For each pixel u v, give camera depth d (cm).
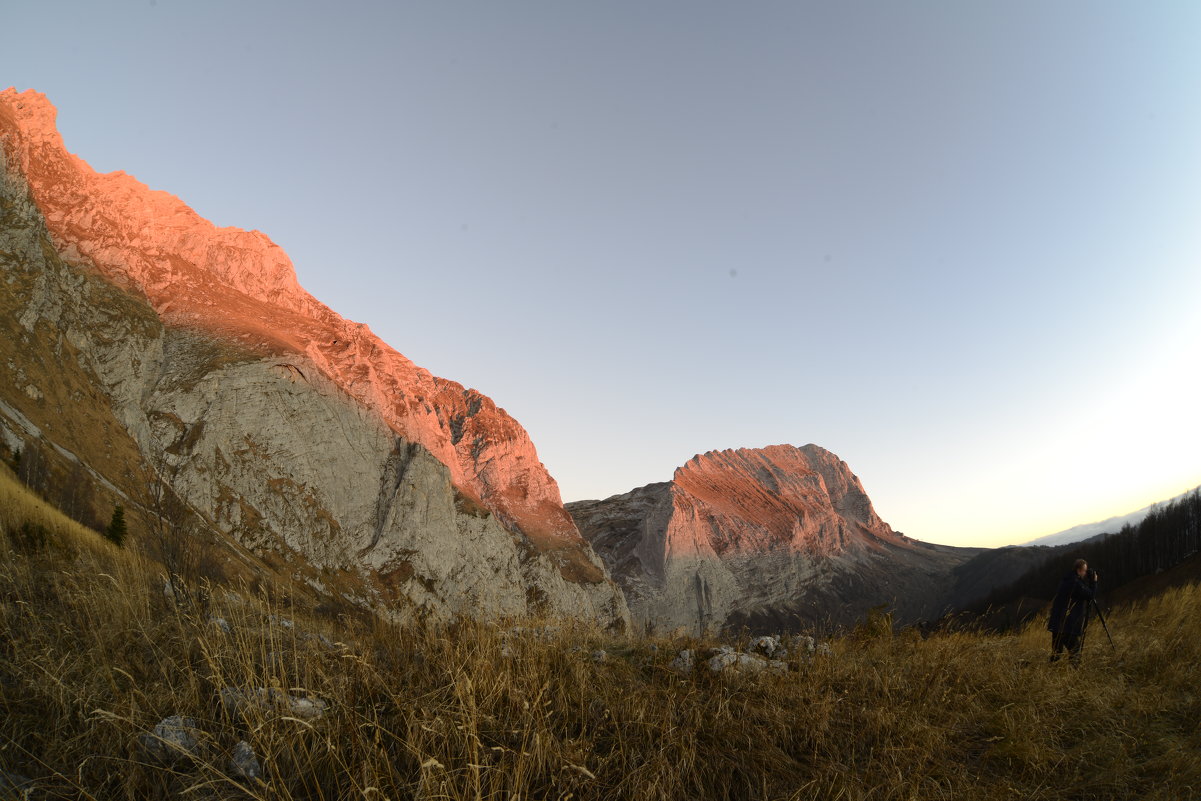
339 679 489
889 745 552
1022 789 515
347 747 418
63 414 5959
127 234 10350
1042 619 1185
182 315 9481
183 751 364
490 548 10588
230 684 477
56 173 9806
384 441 10031
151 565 665
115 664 471
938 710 669
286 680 470
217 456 7800
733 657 756
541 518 15088
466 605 719
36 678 436
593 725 526
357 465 9350
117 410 7156
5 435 3712
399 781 386
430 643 597
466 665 530
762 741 535
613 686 615
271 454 8412
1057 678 807
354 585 7919
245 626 543
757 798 453
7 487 900
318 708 458
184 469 7169
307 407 9081
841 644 966
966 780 520
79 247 9006
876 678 744
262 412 8544
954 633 1075
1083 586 988
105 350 7600
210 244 12188
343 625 668
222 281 11931
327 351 11906
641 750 485
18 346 6062
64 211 9362
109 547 909
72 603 560
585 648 737
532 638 659
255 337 9556
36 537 774
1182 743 608
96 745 389
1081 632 981
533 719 467
